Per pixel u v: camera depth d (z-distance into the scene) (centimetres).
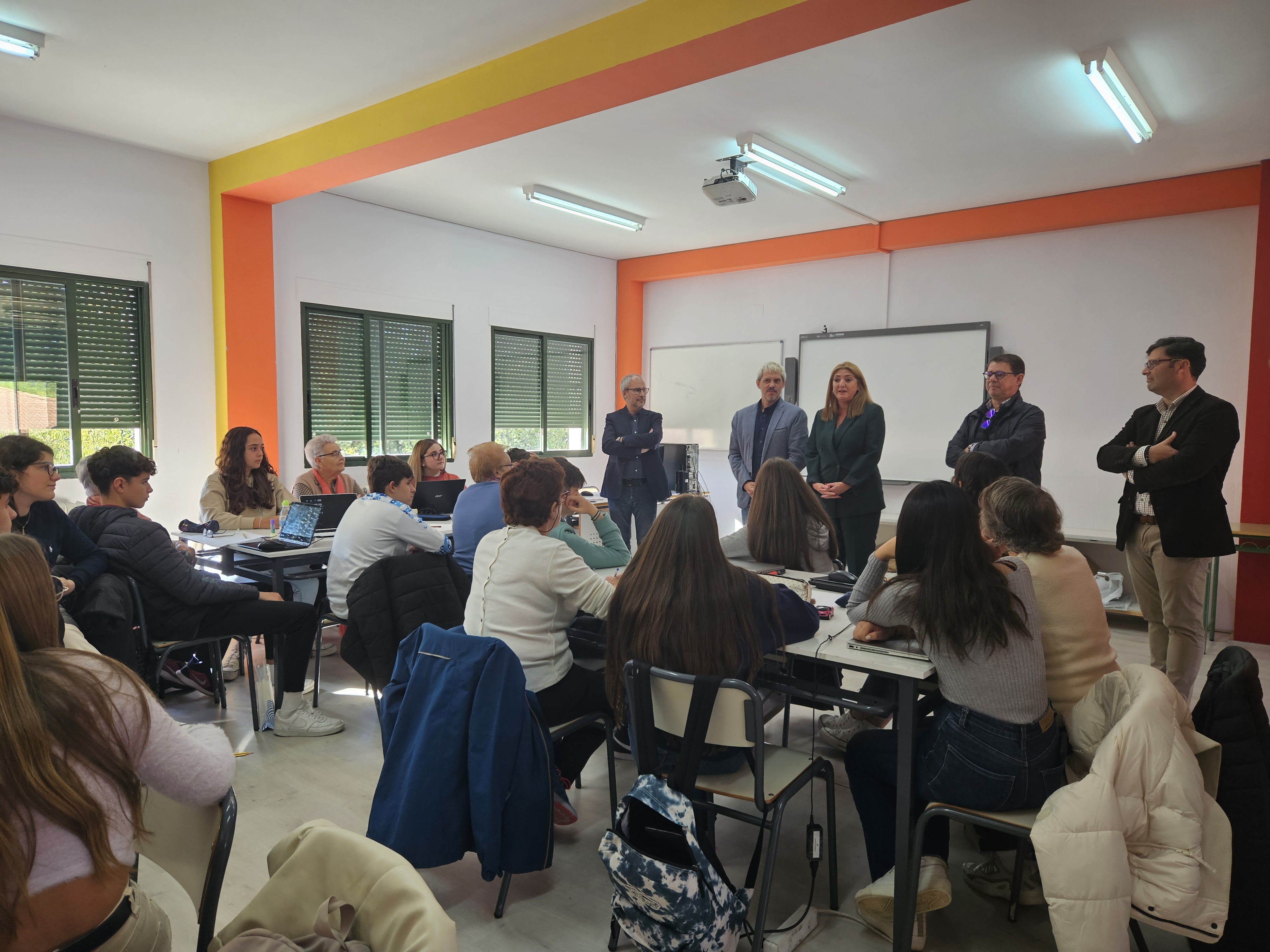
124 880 95
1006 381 369
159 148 452
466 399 643
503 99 341
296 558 328
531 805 188
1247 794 154
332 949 83
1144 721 137
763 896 170
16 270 407
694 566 170
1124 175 485
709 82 362
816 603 226
